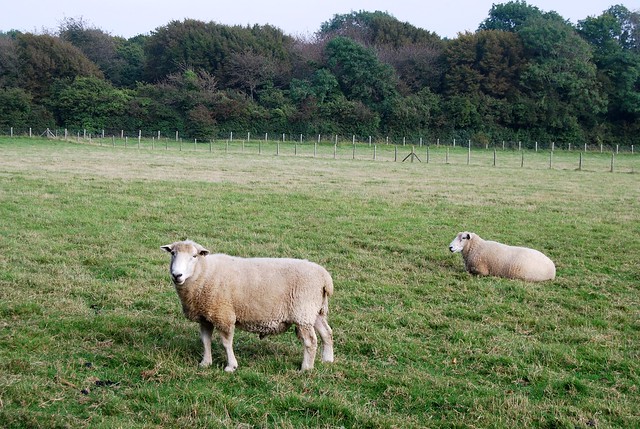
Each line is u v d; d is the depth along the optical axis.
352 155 51.25
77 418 6.20
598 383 7.59
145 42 92.50
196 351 8.09
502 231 17.12
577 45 76.25
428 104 76.81
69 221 16.41
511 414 6.61
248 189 23.75
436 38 95.94
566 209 20.95
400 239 15.70
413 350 8.44
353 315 9.80
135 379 7.21
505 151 67.69
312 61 79.38
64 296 10.19
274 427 6.22
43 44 76.44
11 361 7.31
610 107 79.44
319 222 17.56
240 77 78.38
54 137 59.66
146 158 38.84
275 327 7.73
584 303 10.83
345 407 6.55
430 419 6.52
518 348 8.55
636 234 16.91
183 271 7.26
